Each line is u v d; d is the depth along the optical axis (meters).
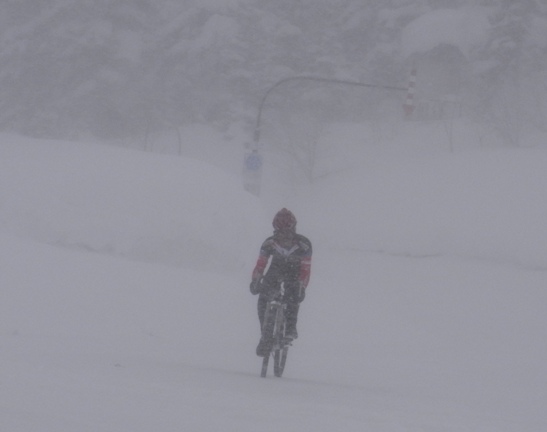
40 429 15.70
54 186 77.00
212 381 28.69
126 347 42.25
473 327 71.81
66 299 52.47
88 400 20.12
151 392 23.03
